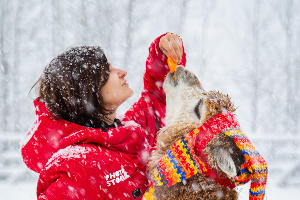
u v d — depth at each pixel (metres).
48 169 1.96
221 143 1.94
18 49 17.66
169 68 2.59
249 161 1.85
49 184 1.97
